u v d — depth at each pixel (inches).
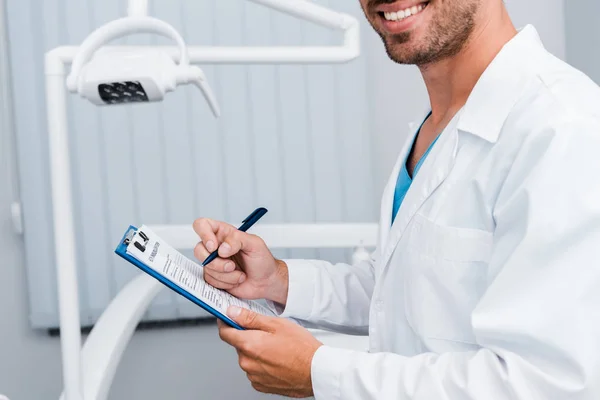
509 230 28.2
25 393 80.1
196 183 83.3
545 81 30.3
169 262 35.6
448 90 37.8
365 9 36.2
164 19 80.3
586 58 83.0
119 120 81.4
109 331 47.1
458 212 31.6
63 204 35.9
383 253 36.7
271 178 83.9
